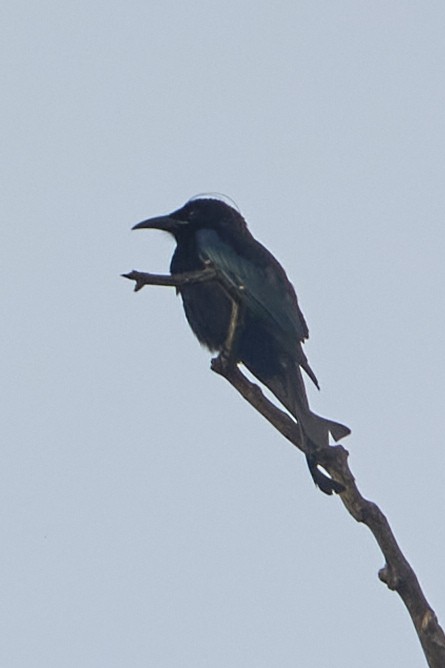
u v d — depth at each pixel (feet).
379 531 30.68
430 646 29.37
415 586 29.91
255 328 43.86
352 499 31.17
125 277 33.91
